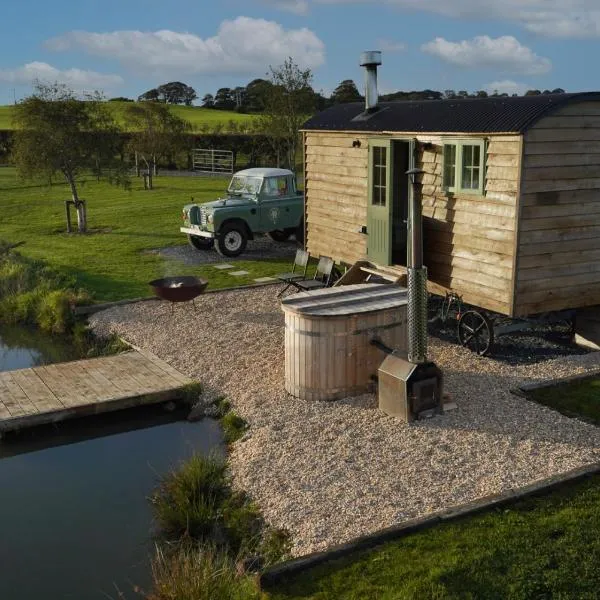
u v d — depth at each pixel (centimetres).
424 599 471
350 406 816
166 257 1800
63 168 2158
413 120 1077
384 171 1129
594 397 826
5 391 921
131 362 1031
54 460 793
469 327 1011
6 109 6700
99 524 656
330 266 1238
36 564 596
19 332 1330
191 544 610
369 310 827
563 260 933
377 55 1191
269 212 1838
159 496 693
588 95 888
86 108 2219
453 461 672
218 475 699
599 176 929
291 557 548
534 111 878
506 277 924
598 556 509
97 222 2356
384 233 1138
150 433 856
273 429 773
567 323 1121
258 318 1212
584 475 622
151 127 3400
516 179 887
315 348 824
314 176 1349
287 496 640
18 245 1978
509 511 573
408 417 755
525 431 728
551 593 476
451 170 1012
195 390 923
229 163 4059
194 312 1268
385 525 573
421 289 740
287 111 2927
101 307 1331
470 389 852
